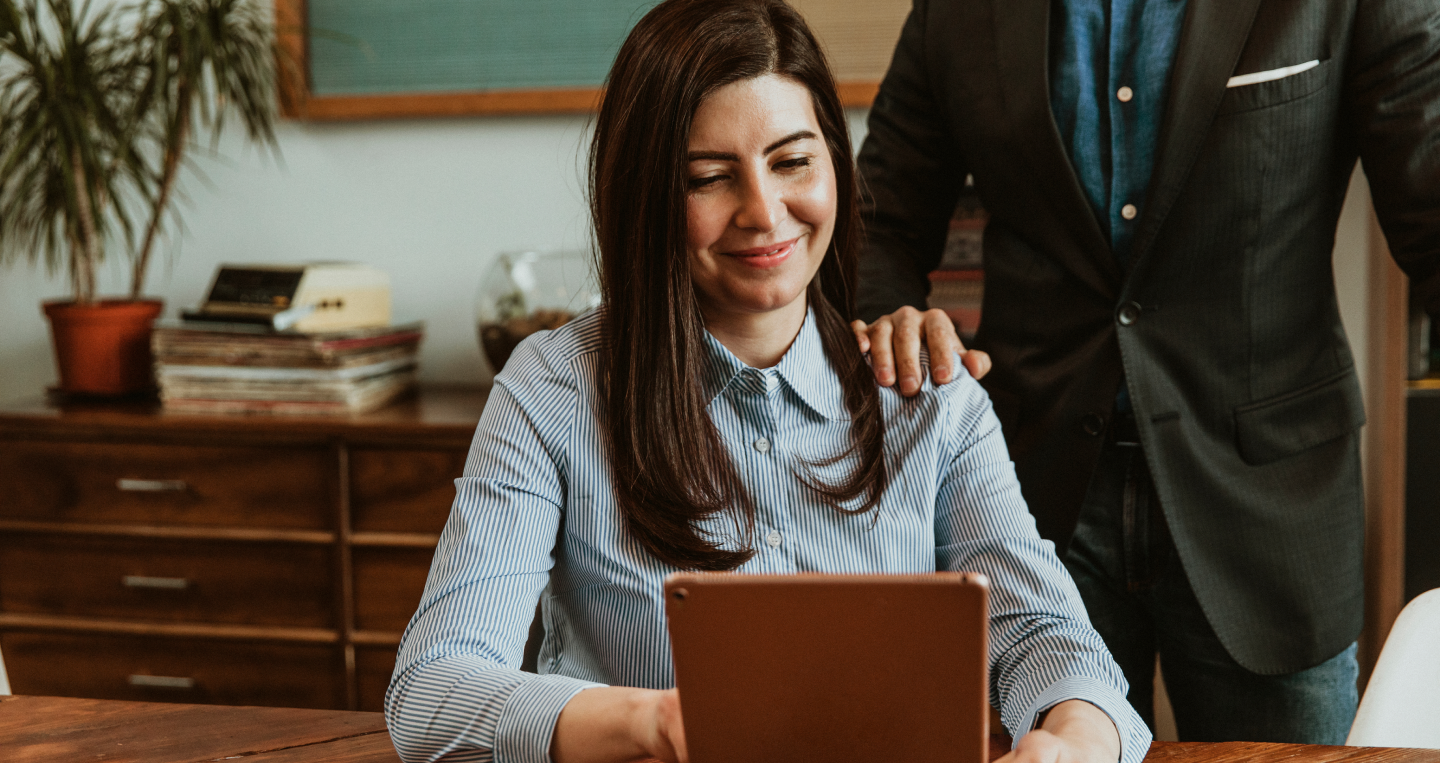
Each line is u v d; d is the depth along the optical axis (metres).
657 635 1.00
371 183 2.45
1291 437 1.28
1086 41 1.28
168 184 2.25
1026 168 1.29
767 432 1.04
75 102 2.13
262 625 2.10
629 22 2.31
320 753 0.94
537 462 1.01
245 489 2.08
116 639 2.15
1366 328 2.13
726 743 0.70
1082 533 1.34
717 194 0.95
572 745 0.81
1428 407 2.04
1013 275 1.36
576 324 1.08
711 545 1.00
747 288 0.97
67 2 2.12
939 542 1.09
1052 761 0.78
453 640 0.91
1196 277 1.25
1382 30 1.18
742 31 0.94
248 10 2.34
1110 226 1.28
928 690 0.67
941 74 1.37
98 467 2.12
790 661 0.67
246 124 2.46
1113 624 1.37
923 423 1.07
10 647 2.18
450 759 0.85
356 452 2.03
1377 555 2.10
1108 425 1.28
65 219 2.19
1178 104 1.20
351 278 2.23
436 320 2.46
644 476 0.99
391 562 2.05
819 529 1.04
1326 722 1.31
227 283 2.19
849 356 1.09
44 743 0.97
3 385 2.58
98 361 2.25
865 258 1.41
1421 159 1.17
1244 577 1.26
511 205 2.40
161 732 0.99
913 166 1.44
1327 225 1.28
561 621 1.08
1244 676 1.29
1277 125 1.19
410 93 2.39
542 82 2.35
